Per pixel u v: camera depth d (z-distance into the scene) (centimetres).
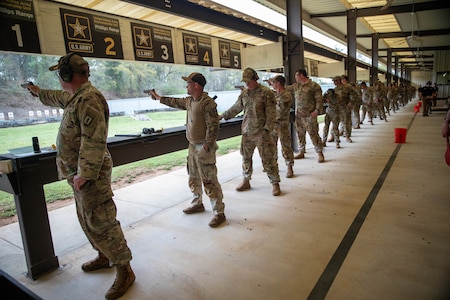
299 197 364
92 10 366
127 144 296
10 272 239
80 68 188
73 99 186
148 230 299
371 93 993
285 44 632
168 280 216
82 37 355
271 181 378
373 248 240
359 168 477
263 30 628
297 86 532
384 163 498
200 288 205
